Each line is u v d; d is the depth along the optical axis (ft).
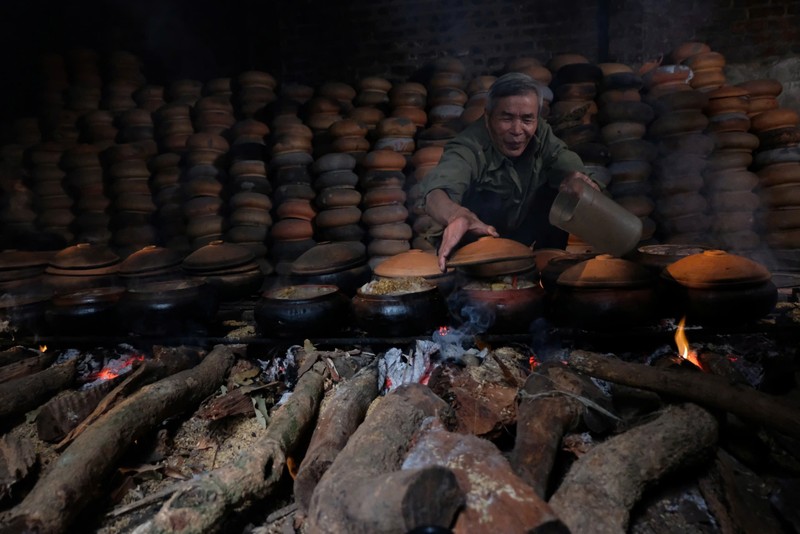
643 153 13.16
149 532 5.19
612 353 8.95
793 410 5.96
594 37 16.25
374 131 14.48
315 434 6.87
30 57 16.24
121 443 6.84
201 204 14.20
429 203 9.72
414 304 8.80
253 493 5.90
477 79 14.47
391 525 4.36
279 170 14.55
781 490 5.72
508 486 4.75
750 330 8.71
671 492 6.01
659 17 15.89
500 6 16.70
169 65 17.33
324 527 4.88
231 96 15.58
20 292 10.98
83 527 6.36
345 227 14.03
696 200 13.24
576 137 13.16
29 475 7.06
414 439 6.18
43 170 14.55
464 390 7.41
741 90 13.57
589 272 8.54
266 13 17.42
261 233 14.28
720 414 6.57
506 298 8.65
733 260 8.65
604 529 4.76
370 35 17.40
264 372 9.09
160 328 9.67
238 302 12.35
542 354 8.79
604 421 6.64
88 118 15.11
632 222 8.25
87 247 11.34
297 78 17.66
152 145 14.97
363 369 8.52
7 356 9.73
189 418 8.07
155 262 11.15
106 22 17.02
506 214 11.43
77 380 9.30
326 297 9.45
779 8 15.34
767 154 13.34
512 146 10.34
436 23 17.10
